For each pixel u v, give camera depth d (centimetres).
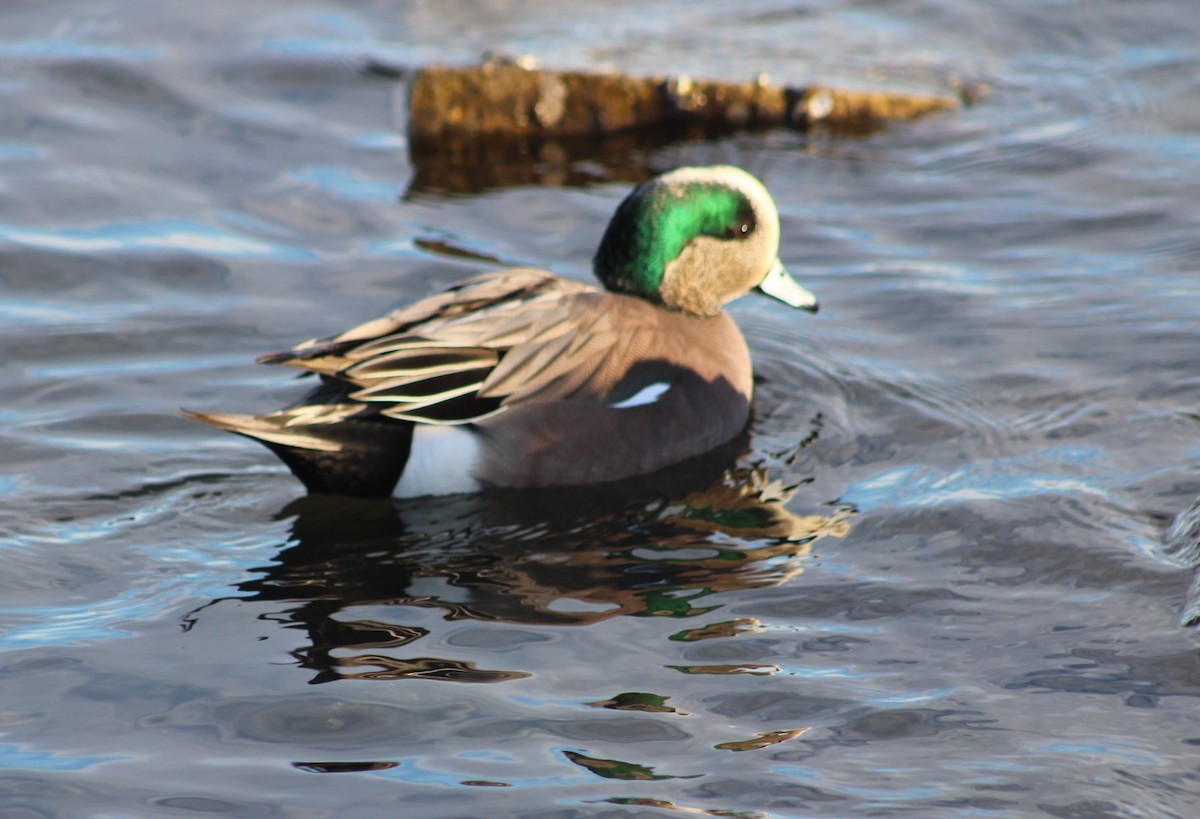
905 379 1255
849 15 1975
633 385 1170
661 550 1023
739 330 1365
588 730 807
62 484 1097
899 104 1750
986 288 1398
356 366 1078
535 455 1134
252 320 1357
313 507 1091
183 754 792
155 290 1405
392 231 1533
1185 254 1433
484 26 1956
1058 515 1018
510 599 958
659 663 872
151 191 1591
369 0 2016
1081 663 852
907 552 991
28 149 1658
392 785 763
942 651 872
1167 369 1227
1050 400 1197
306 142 1706
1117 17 1922
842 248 1488
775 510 1074
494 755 786
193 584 976
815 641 891
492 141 1748
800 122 1759
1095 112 1728
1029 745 782
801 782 758
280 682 859
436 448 1111
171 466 1132
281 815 740
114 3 1992
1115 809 732
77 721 822
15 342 1303
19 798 754
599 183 1647
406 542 1044
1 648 894
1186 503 1018
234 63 1859
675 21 1964
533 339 1151
